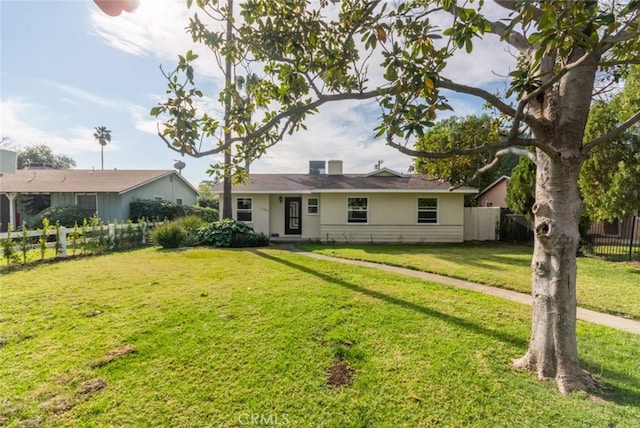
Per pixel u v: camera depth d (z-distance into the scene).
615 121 8.15
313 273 6.90
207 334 3.63
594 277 6.98
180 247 11.07
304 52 2.86
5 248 7.37
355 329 3.81
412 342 3.50
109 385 2.66
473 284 6.29
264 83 3.27
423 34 2.24
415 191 12.98
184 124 2.48
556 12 1.69
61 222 14.84
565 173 2.67
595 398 2.54
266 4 2.80
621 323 4.29
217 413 2.36
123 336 3.56
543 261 2.85
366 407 2.44
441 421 2.29
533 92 2.16
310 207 14.51
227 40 2.82
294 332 3.70
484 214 14.27
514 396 2.56
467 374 2.88
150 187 19.05
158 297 4.99
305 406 2.45
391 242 13.53
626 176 7.89
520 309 4.64
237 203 14.54
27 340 3.44
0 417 2.26
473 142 4.64
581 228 10.29
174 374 2.83
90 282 5.94
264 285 5.80
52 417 2.29
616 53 2.85
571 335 2.73
